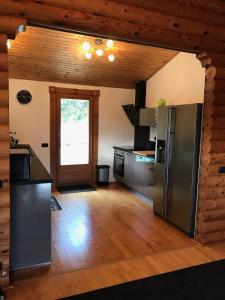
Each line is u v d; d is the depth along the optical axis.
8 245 2.38
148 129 6.18
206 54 3.04
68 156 6.04
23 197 2.59
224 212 3.36
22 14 2.25
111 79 5.85
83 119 6.07
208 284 2.51
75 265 2.76
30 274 2.59
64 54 4.64
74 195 5.34
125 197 5.26
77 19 2.42
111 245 3.21
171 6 2.77
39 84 5.55
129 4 2.59
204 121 3.23
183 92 4.89
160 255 3.01
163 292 2.38
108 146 6.37
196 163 3.38
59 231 3.58
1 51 2.19
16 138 5.48
